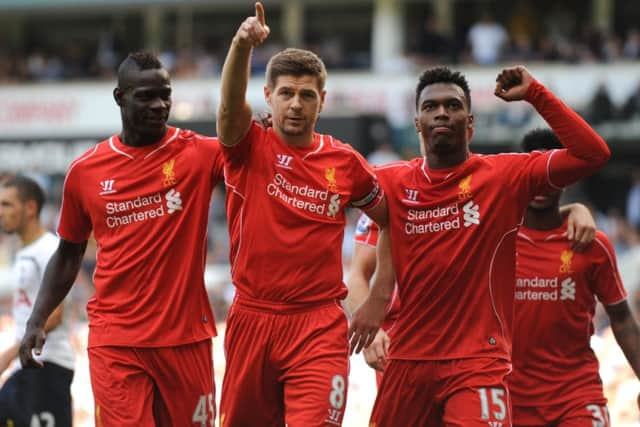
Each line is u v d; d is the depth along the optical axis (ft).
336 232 68.49
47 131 276.00
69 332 84.53
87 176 69.21
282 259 67.62
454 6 297.74
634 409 101.55
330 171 68.23
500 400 67.31
